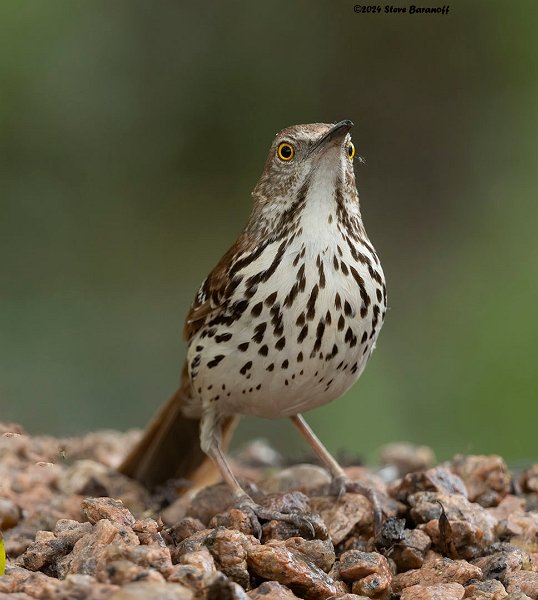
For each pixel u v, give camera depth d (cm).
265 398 702
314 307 663
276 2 1786
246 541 581
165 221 1738
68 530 616
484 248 1678
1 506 723
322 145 673
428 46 1792
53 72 1716
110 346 1522
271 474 862
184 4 1772
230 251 723
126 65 1747
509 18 1777
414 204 1775
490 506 757
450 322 1536
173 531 652
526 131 1759
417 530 661
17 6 1697
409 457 958
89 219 1708
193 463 848
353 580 605
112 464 944
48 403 1378
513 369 1416
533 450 1330
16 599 490
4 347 1483
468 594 584
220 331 691
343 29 1789
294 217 676
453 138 1784
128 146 1744
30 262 1658
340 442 1312
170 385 1466
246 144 1778
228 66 1778
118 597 473
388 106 1797
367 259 686
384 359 1452
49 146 1711
